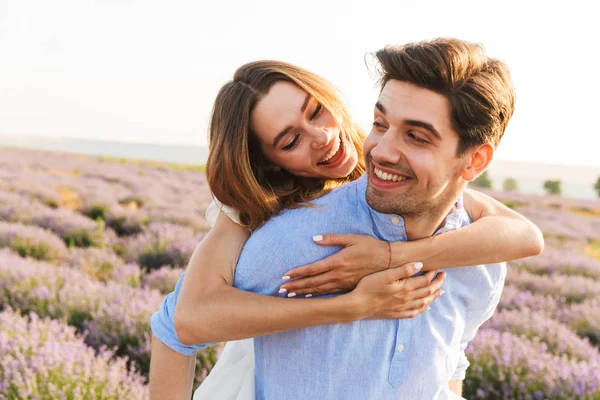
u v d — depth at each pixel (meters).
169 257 6.55
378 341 1.35
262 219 1.44
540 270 7.48
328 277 1.31
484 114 1.19
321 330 1.32
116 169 14.81
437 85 1.15
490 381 3.79
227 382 1.59
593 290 6.29
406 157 1.20
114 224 8.36
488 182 20.73
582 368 3.93
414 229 1.36
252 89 1.62
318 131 1.65
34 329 3.74
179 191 12.02
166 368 1.42
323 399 1.34
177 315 1.30
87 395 3.13
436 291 1.38
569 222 12.23
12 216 7.71
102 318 4.16
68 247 6.91
